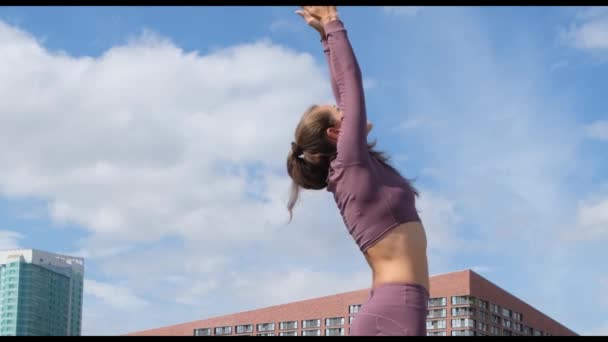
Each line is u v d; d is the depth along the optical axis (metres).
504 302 38.09
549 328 40.12
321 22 2.90
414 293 2.60
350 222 2.73
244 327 43.16
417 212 2.76
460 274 37.16
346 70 2.77
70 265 102.19
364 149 2.71
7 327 93.31
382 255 2.65
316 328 40.91
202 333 44.00
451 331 36.44
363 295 39.69
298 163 2.91
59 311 99.31
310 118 2.90
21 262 96.00
